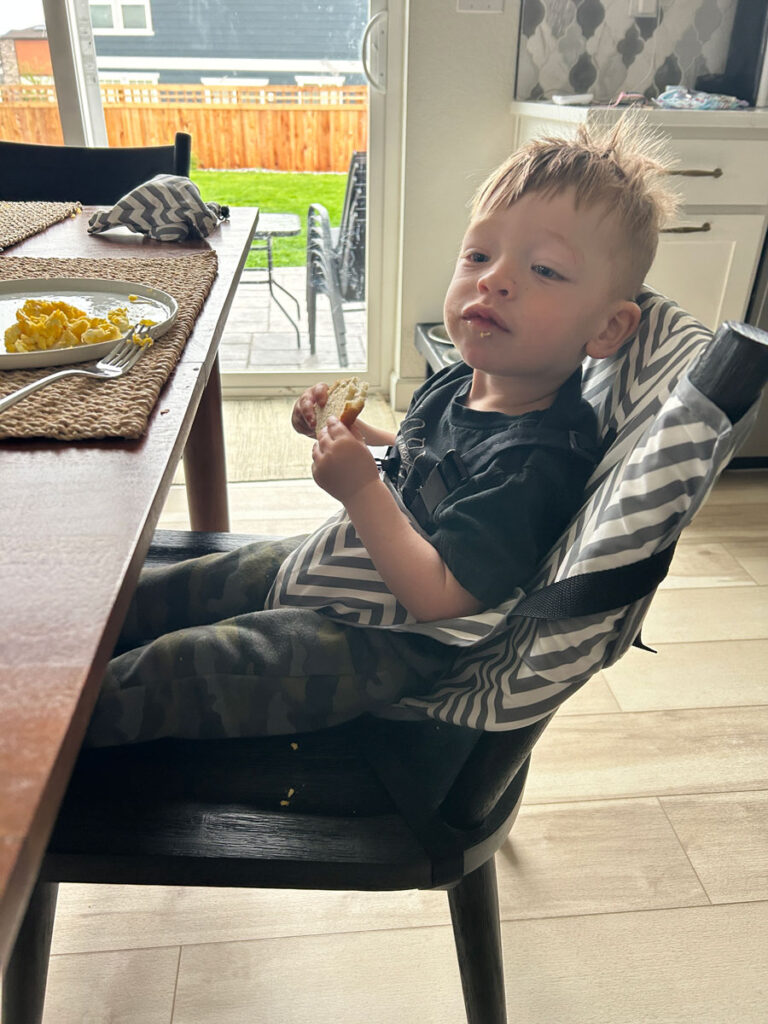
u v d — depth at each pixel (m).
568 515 0.67
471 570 0.64
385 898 1.08
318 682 0.67
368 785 0.67
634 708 1.39
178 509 2.00
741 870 1.12
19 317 0.73
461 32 2.17
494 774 0.61
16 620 0.38
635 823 1.18
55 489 0.50
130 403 0.61
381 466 0.80
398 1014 0.94
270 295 2.58
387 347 2.65
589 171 0.66
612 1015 0.95
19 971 0.69
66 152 1.60
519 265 0.67
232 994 0.96
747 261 2.01
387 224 2.48
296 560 0.76
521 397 0.75
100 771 0.66
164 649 0.66
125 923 1.04
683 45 2.31
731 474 2.22
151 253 1.14
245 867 0.59
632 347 0.69
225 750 0.69
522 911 1.06
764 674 1.47
